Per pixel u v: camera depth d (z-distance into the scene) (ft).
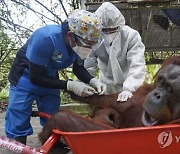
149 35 21.17
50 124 8.87
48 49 10.71
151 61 27.48
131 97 11.37
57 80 11.12
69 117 8.93
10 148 8.39
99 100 11.68
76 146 7.95
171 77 9.27
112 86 14.60
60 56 11.08
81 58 10.92
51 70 11.68
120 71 13.96
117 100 11.32
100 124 9.05
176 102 9.14
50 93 12.76
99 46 14.10
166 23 20.70
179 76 9.20
